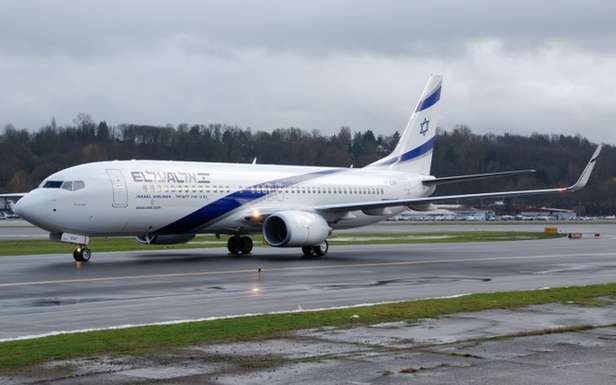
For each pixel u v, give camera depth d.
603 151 194.38
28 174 166.75
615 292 26.00
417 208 51.03
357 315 20.34
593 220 170.75
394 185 55.28
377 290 28.06
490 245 60.41
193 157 177.25
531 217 191.75
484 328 18.25
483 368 14.06
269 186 47.75
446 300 23.78
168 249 52.72
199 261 41.81
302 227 44.16
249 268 37.50
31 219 39.44
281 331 17.80
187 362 14.53
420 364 14.38
